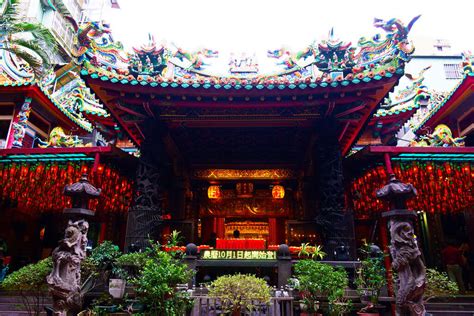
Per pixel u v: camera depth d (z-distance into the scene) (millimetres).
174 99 10852
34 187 12852
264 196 18422
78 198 7988
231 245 11156
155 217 11055
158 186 11477
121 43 11281
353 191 13781
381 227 13188
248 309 6781
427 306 10195
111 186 13328
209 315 7363
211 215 18234
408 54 9617
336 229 10625
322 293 7426
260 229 19031
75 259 7492
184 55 13922
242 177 17031
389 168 10836
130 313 7934
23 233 18141
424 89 15484
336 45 10875
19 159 11766
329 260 10422
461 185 12164
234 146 15250
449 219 16516
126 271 8859
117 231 16969
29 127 18031
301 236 13711
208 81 10312
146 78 10570
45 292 8445
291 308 7398
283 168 17047
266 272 10445
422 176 12094
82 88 16578
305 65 13820
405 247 7051
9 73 17734
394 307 8141
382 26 10453
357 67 11000
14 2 15695
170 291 6953
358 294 8820
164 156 12781
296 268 7996
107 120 16516
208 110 11609
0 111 17594
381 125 16156
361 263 9219
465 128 16219
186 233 14547
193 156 16562
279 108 11461
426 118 17562
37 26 15758
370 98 10695
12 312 9695
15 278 7977
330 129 11617
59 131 12883
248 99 10750
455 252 13211
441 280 8281
